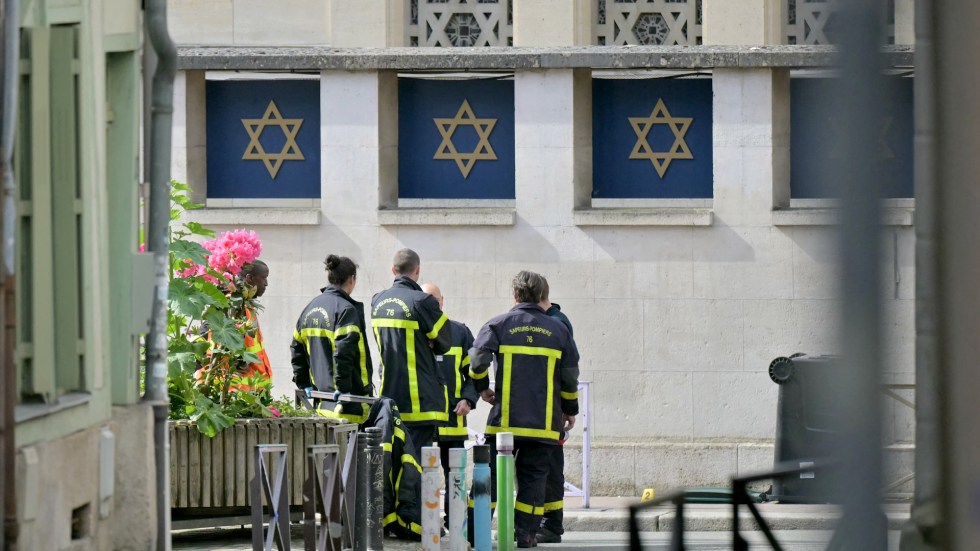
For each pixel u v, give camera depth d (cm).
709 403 3981
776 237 3972
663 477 3938
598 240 4006
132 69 2270
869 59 1122
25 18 2000
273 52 4012
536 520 3200
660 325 3997
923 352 1210
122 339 2241
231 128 4091
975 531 1190
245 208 4050
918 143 1187
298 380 3284
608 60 3969
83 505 2078
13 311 1798
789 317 3969
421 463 3092
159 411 2270
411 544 3052
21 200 1995
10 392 1777
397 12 4744
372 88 4031
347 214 4047
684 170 4041
